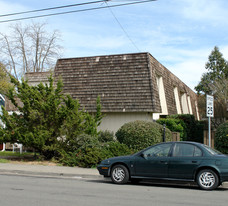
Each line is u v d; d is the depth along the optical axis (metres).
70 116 16.14
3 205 7.34
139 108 18.94
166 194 9.20
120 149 15.55
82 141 15.77
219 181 10.02
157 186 10.98
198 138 24.80
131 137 16.06
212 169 10.05
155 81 20.30
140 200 8.19
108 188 10.12
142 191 9.67
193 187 10.85
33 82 25.38
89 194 8.91
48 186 10.20
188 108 30.89
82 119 16.23
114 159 11.30
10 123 16.09
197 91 40.88
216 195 9.16
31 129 16.12
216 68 41.09
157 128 16.31
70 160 15.25
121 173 11.08
